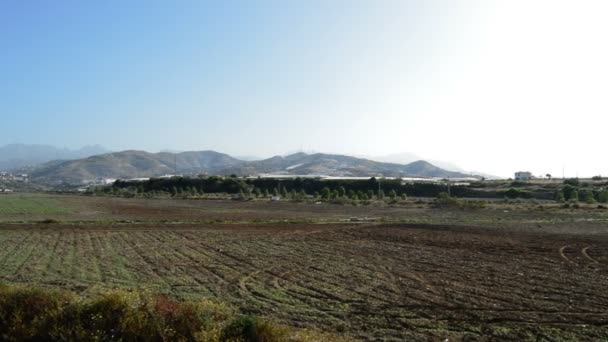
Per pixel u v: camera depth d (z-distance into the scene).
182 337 10.88
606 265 27.06
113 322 11.65
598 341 14.10
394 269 26.02
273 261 28.89
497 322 16.09
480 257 30.14
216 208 87.88
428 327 15.63
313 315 17.09
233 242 38.41
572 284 21.94
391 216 67.38
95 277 23.80
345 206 91.19
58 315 12.00
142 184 173.50
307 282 22.69
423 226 50.69
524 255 30.86
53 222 56.06
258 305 18.41
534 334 14.83
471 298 19.34
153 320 11.44
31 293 13.03
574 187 108.88
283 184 154.62
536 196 114.69
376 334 14.95
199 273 25.00
